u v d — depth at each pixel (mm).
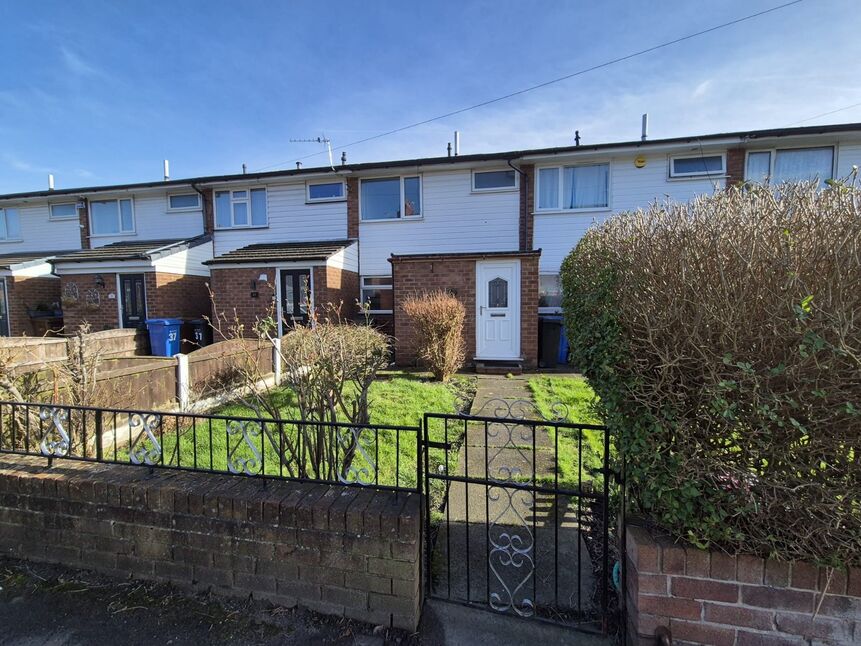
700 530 1698
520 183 10922
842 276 1482
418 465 2160
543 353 9047
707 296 1693
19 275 12414
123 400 4375
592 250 3363
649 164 10305
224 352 5832
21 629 2055
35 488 2486
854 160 9445
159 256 11078
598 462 3631
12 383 3783
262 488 2285
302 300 10297
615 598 2146
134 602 2213
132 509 2342
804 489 1561
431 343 7203
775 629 1660
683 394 1677
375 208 11898
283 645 1953
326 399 2863
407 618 2006
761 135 9367
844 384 1476
